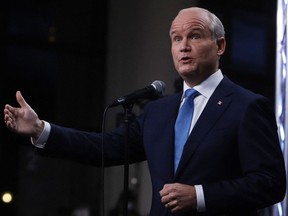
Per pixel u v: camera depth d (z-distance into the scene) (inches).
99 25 650.8
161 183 208.8
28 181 617.6
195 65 211.9
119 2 606.5
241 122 205.5
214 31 214.8
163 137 214.8
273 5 738.2
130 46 591.5
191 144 206.2
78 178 621.6
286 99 278.2
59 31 653.3
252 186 198.4
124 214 215.0
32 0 643.5
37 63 645.3
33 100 644.7
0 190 610.9
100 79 643.5
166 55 557.6
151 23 570.9
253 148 202.7
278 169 202.8
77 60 650.8
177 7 558.9
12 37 636.7
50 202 621.3
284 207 269.6
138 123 229.8
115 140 229.5
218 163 203.9
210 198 196.5
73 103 649.6
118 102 220.7
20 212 612.7
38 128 218.5
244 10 719.7
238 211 204.1
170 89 545.6
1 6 634.8
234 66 715.4
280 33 288.4
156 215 208.2
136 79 582.2
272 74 733.9
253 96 210.5
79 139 225.1
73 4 654.5
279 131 283.0
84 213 615.5
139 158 232.8
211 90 214.8
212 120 208.1
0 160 611.2
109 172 587.8
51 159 619.8
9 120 214.8
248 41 722.2
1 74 631.2
